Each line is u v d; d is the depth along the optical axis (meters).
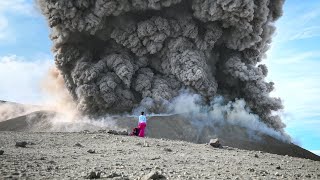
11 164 10.12
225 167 12.59
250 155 18.17
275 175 11.65
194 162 13.38
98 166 10.91
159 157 13.90
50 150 14.20
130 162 12.27
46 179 8.34
